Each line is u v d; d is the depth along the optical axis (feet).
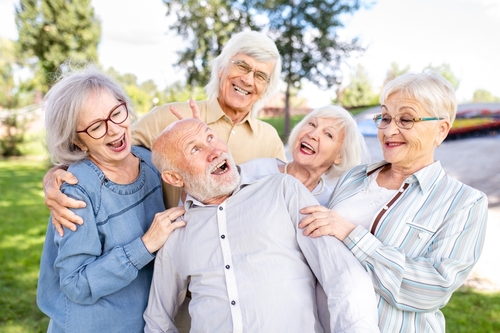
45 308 5.73
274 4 44.65
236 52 7.47
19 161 48.06
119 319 5.66
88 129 5.35
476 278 15.31
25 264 16.56
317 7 44.80
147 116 7.62
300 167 7.06
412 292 4.76
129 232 5.71
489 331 11.53
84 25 55.47
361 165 6.28
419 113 5.02
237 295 5.14
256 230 5.32
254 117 8.30
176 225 5.62
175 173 5.63
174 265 5.74
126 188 5.82
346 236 5.17
